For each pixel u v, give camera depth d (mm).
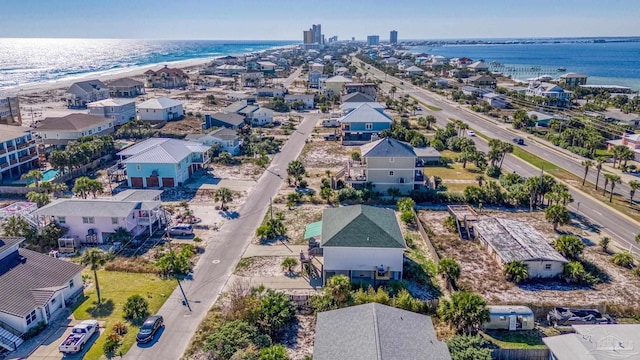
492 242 51219
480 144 103438
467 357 31797
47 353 34594
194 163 80438
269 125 121062
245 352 32375
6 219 54625
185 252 49406
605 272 48094
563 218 57000
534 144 104062
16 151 77938
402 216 60750
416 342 28672
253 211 63938
